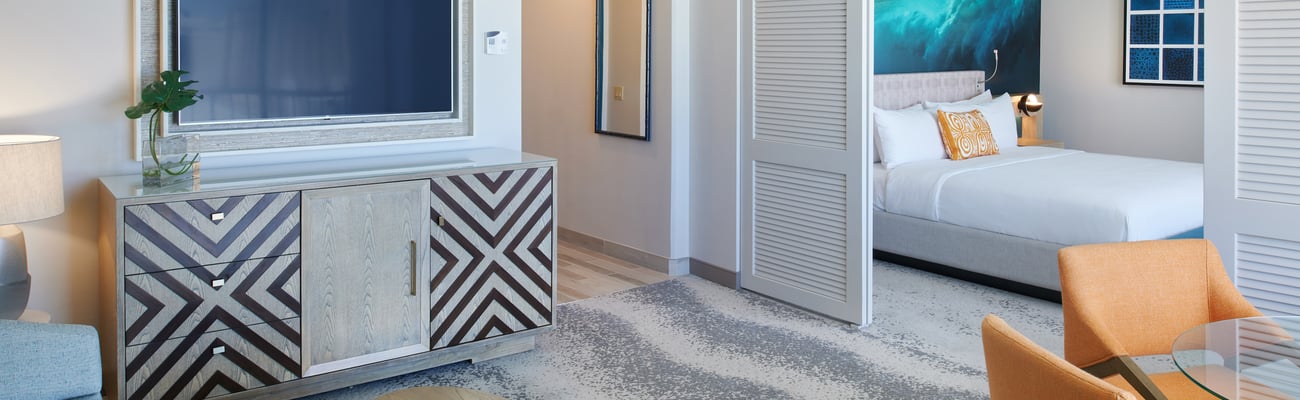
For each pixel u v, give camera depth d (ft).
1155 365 11.63
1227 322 7.35
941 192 16.11
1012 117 20.74
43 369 7.01
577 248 18.92
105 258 9.78
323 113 11.34
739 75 15.03
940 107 19.51
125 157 10.43
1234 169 9.93
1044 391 5.36
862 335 13.03
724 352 12.29
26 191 8.50
